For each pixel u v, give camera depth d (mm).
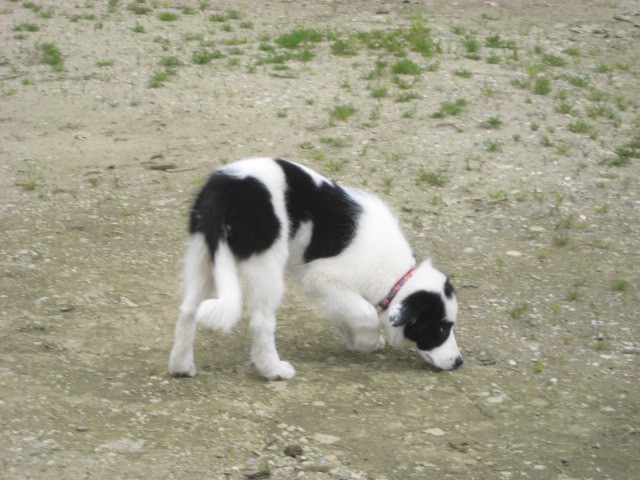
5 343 4297
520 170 5316
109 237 4867
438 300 4266
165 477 3873
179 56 6438
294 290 4668
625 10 7730
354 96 5855
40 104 5781
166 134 5547
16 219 4938
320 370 4297
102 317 4457
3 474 3844
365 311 4281
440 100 5820
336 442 4023
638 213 5078
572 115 5738
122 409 4074
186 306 4180
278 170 4211
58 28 7023
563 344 4438
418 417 4129
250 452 3971
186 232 4910
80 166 5297
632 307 4598
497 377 4297
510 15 7578
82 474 3861
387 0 8023
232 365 4297
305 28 7039
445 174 5277
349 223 4266
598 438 4086
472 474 3953
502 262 4797
